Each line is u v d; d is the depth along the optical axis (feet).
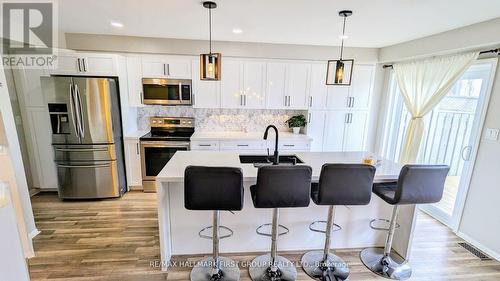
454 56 10.08
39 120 12.17
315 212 8.43
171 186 7.72
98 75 12.02
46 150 12.54
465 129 10.30
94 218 10.51
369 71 14.48
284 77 14.08
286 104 14.42
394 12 8.09
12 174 5.44
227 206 6.15
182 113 14.98
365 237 8.89
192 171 5.85
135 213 10.99
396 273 7.63
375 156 9.57
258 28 10.56
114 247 8.55
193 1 7.55
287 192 6.24
